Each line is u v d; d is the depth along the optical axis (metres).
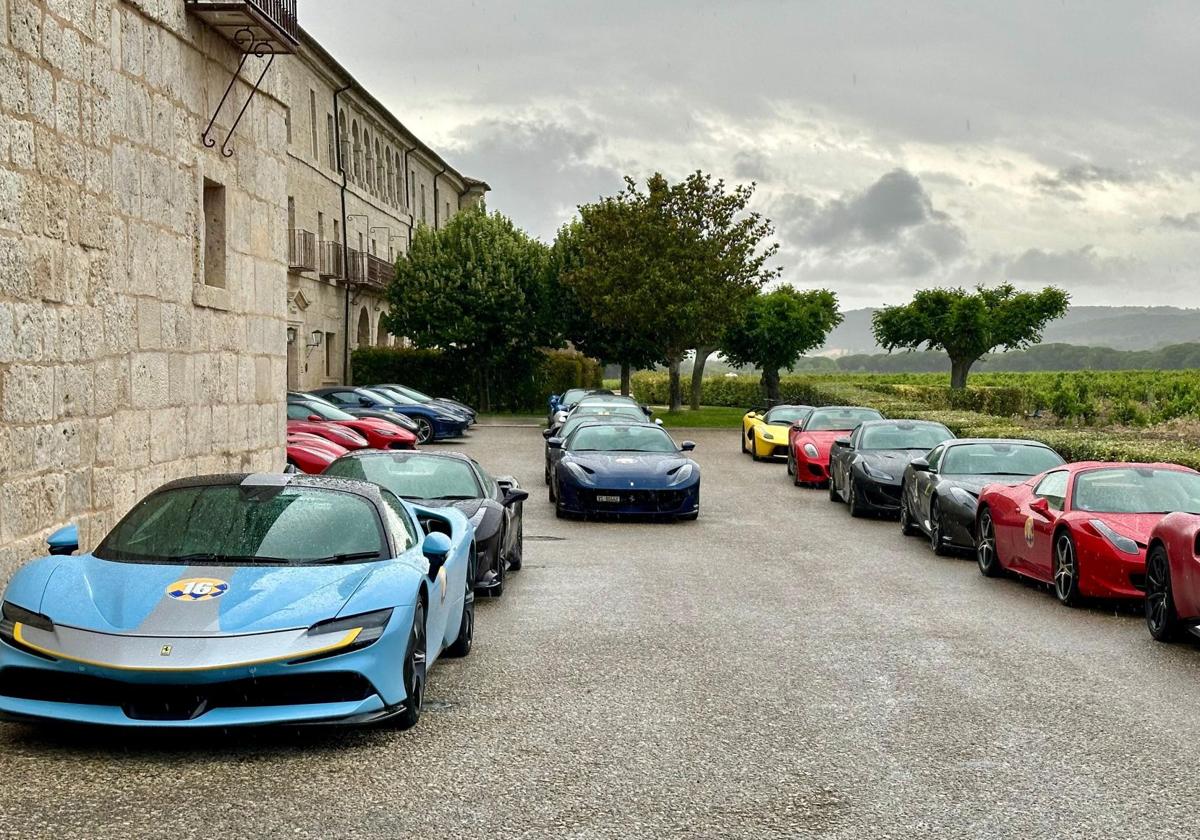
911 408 31.48
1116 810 5.06
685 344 50.44
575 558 13.41
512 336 48.44
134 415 11.78
